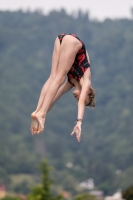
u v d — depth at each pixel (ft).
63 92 111.45
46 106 106.73
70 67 107.86
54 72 108.37
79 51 108.58
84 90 107.24
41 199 219.20
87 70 108.58
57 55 108.78
